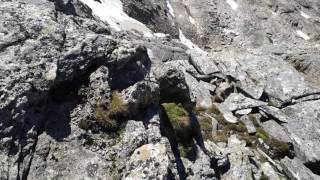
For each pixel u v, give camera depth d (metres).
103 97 15.42
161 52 40.19
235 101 35.62
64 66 15.20
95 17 36.31
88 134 14.59
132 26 51.03
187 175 17.39
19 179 12.35
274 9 93.62
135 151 14.35
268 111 34.53
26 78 13.88
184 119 19.03
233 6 90.81
